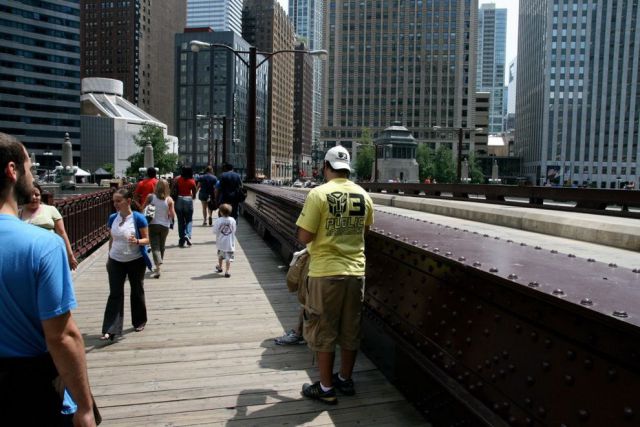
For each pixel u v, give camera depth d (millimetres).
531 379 2646
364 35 149125
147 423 3943
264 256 11938
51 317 1937
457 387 3352
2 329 1927
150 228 9562
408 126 149125
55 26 137000
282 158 191000
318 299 4172
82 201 11828
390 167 95312
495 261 3271
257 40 181750
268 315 7090
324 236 4172
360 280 4234
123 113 151750
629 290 2480
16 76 132250
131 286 6285
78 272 10016
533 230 11953
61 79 138500
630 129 141375
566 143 145375
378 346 5266
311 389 4379
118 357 5434
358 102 150125
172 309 7375
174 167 109625
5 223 1955
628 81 141125
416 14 147375
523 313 2715
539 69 151875
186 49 148250
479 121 183750
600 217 15961
